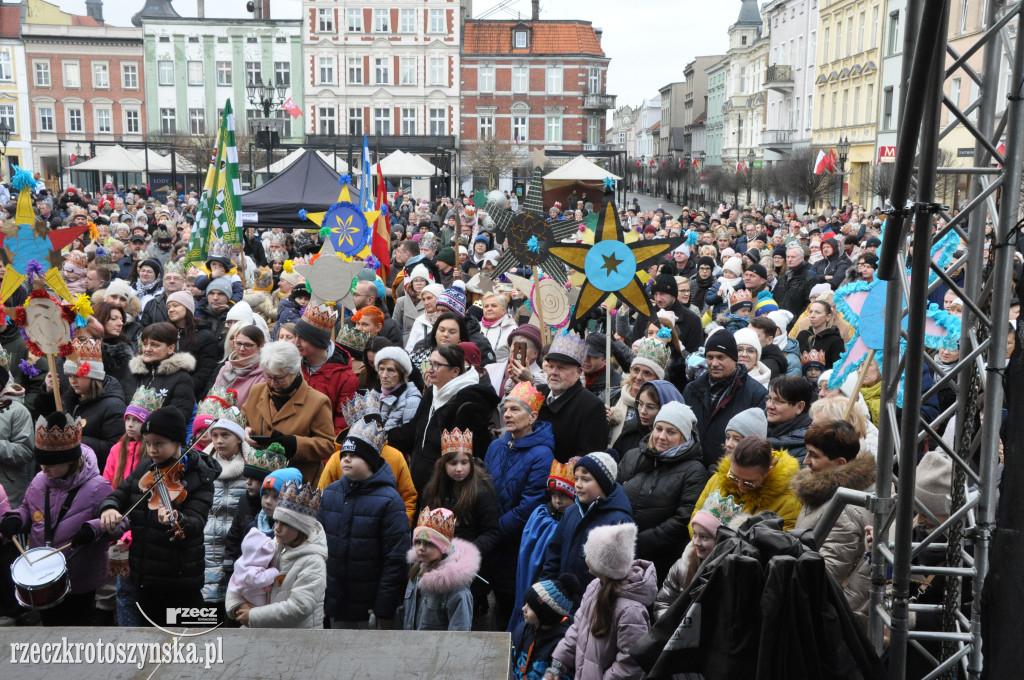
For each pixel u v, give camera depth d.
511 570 5.22
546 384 6.33
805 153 43.66
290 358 5.74
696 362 6.88
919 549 3.22
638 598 3.93
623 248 6.50
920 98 2.71
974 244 3.63
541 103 68.31
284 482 4.52
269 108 24.38
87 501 5.14
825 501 3.97
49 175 68.81
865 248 12.70
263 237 19.72
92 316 7.29
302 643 2.37
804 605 2.72
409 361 6.24
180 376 6.79
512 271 10.63
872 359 5.60
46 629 2.45
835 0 46.88
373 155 64.38
